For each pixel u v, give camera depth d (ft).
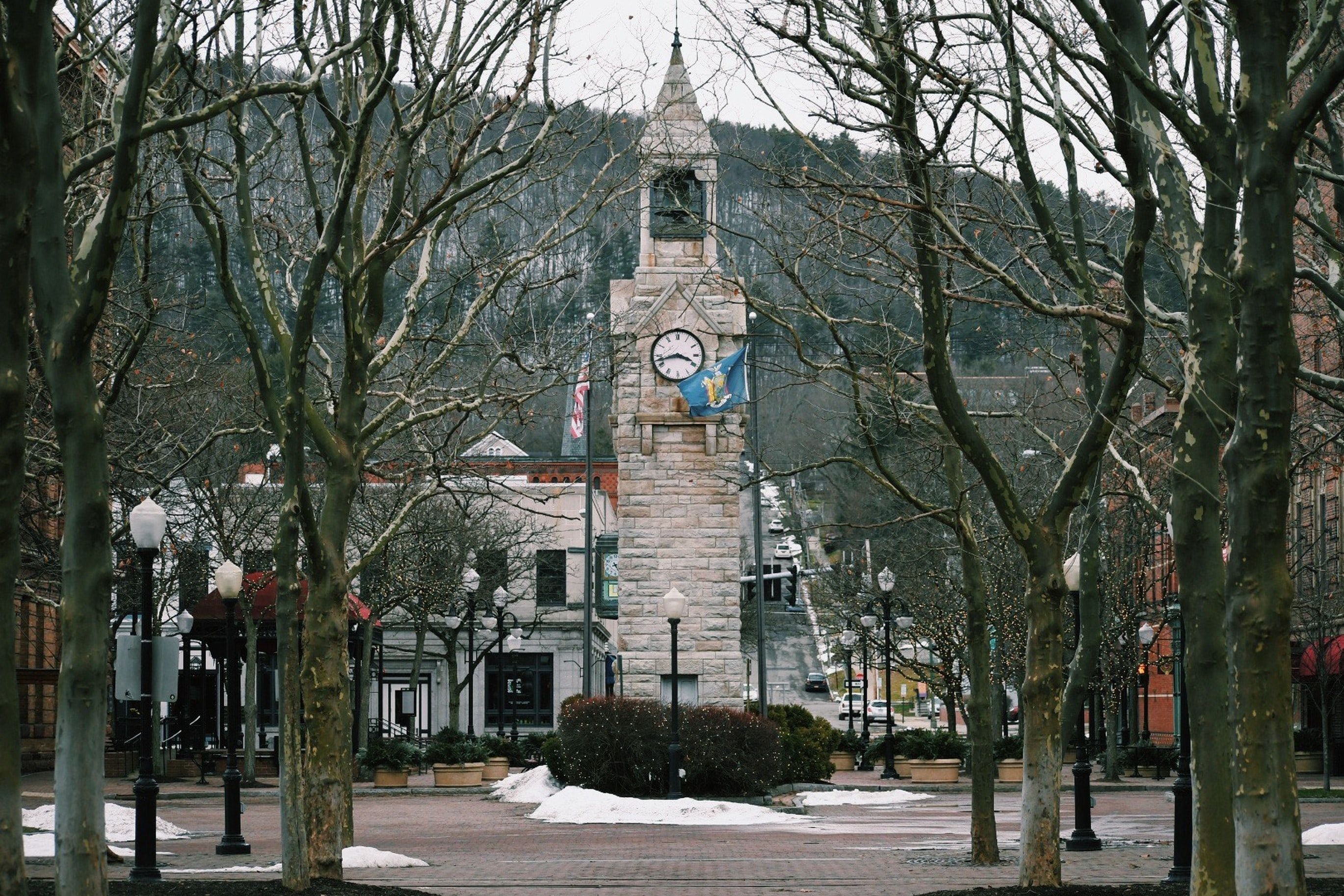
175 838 100.48
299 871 59.57
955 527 77.10
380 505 189.98
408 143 65.10
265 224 78.43
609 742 134.92
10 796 38.22
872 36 55.21
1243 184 40.16
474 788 166.09
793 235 81.10
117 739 183.83
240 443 175.42
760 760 135.85
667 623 177.78
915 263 80.79
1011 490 60.54
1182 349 66.13
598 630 301.22
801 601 479.82
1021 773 173.27
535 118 84.48
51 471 93.61
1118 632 176.14
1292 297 43.86
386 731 252.42
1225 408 46.93
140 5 43.47
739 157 77.51
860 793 152.66
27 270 38.24
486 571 241.35
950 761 179.11
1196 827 48.34
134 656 72.33
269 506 176.04
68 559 43.86
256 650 178.29
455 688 207.51
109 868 77.51
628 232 181.57
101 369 114.11
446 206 60.64
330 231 56.44
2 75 36.88
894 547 233.96
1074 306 54.08
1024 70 57.21
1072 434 122.11
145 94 43.52
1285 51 39.99
